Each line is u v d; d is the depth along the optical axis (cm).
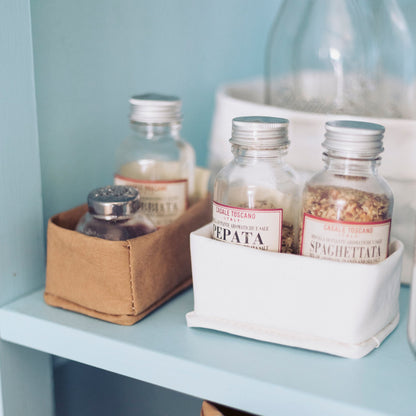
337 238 38
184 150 53
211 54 73
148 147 52
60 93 53
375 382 36
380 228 38
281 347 40
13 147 46
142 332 42
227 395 38
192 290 50
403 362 39
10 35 44
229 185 42
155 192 49
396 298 42
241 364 38
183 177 53
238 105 54
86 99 56
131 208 44
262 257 39
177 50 68
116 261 42
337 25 57
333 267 37
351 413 34
